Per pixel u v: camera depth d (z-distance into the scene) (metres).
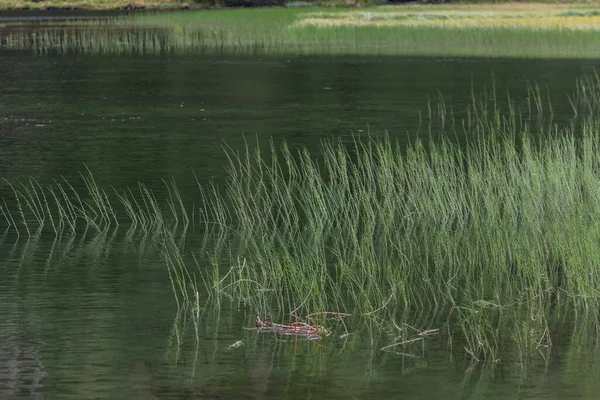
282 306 11.46
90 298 11.64
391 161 16.88
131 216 15.58
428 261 13.25
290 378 9.36
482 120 26.16
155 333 10.51
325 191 17.02
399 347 10.21
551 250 12.98
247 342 10.29
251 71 38.34
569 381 9.34
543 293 11.99
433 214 14.87
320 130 24.17
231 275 12.62
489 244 13.69
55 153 20.78
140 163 19.72
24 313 11.06
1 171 18.88
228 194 17.08
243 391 9.03
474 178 15.48
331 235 14.52
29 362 9.63
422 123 25.53
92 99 30.12
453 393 9.05
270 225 15.10
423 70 38.69
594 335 10.62
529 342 10.39
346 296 11.86
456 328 10.82
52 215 15.63
